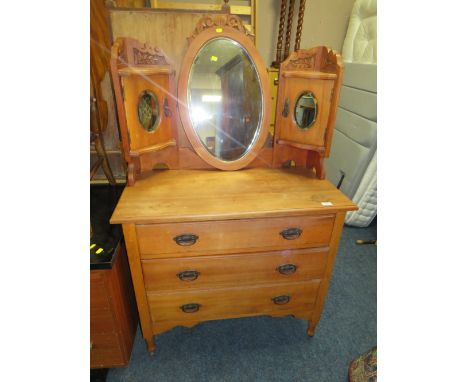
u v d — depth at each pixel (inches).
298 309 52.4
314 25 83.4
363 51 78.5
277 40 79.3
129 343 51.6
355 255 80.0
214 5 70.9
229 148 51.2
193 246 42.0
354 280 71.6
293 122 49.9
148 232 39.9
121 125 42.1
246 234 42.4
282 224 42.6
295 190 46.4
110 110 57.9
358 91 78.2
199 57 45.0
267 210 40.3
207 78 46.4
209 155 50.7
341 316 62.0
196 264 43.9
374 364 42.5
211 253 43.2
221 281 46.3
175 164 52.4
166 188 46.0
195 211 39.5
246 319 61.3
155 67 44.3
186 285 45.6
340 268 75.3
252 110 49.5
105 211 52.2
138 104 43.3
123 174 64.2
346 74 83.0
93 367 48.8
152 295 45.7
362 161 78.2
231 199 43.1
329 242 45.8
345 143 85.3
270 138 62.1
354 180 82.0
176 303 47.3
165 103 47.0
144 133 45.2
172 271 43.9
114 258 41.7
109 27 49.6
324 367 51.8
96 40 51.4
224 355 53.5
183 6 69.3
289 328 59.4
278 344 55.9
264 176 51.3
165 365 51.4
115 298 44.3
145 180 48.5
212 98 47.6
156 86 44.8
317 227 43.9
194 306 48.1
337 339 57.1
